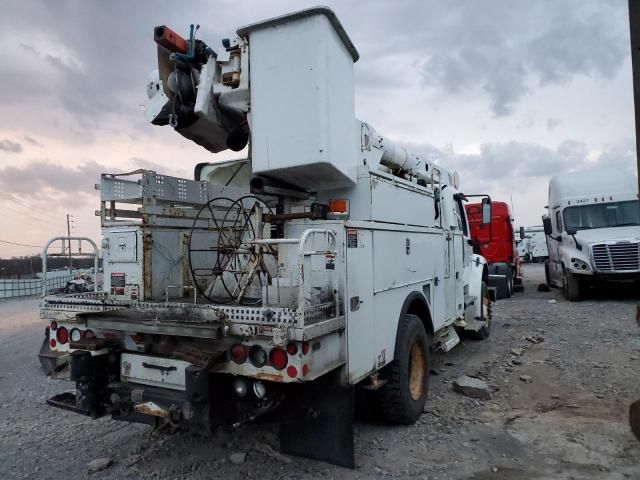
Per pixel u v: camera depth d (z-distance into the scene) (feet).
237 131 15.02
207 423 10.38
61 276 68.33
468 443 13.29
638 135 8.29
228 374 10.98
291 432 11.85
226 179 18.37
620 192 42.04
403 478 11.38
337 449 11.34
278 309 9.89
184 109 14.16
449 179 25.84
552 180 47.14
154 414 11.07
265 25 12.36
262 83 12.49
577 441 13.09
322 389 11.48
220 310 10.68
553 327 29.27
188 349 10.84
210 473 11.75
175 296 14.39
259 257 12.75
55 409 16.84
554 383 18.37
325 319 10.59
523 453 12.56
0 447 13.57
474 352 23.88
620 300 40.01
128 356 12.21
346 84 13.28
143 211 13.88
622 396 16.51
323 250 11.43
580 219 42.45
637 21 8.24
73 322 13.33
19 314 47.70
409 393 14.56
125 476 11.71
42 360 21.52
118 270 14.15
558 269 46.88
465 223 24.80
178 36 13.58
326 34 11.96
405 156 19.08
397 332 14.38
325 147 11.75
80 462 12.55
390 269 14.16
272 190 13.10
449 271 20.40
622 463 11.76
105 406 12.13
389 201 14.82
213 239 16.42
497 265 46.93
